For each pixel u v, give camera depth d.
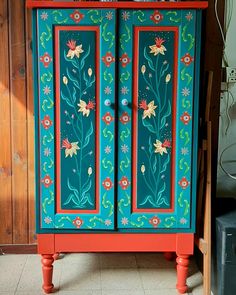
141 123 1.91
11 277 2.20
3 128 2.39
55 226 1.97
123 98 1.90
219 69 2.27
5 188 2.45
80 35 1.85
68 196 1.96
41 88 1.89
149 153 1.94
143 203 1.97
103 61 1.86
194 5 1.83
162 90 1.90
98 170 1.94
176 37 1.87
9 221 2.48
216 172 2.34
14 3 2.29
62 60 1.86
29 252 2.51
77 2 1.81
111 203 1.96
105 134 1.91
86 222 1.97
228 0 2.26
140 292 2.06
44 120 1.91
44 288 2.03
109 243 2.00
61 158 1.93
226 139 2.38
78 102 1.89
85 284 2.13
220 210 2.09
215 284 1.99
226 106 2.35
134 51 1.87
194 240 2.13
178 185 1.96
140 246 2.01
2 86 2.36
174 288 2.10
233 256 1.83
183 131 1.92
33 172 2.44
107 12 1.83
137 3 1.82
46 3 1.81
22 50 2.33
